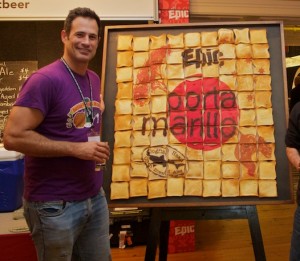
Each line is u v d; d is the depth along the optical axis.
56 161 1.45
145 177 1.81
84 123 1.53
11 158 2.00
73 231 1.51
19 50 2.92
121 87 1.90
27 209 1.48
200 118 1.84
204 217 1.82
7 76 2.93
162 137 1.84
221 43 1.90
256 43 1.90
